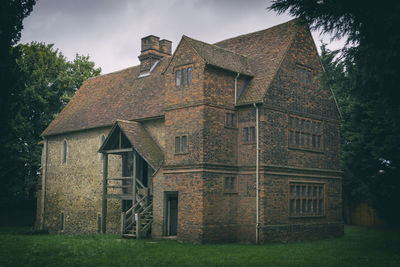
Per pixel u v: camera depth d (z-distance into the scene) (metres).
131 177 26.20
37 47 47.34
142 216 25.56
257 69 25.50
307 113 26.11
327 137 27.44
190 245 21.22
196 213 22.39
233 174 23.84
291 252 18.86
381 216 33.03
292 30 26.19
